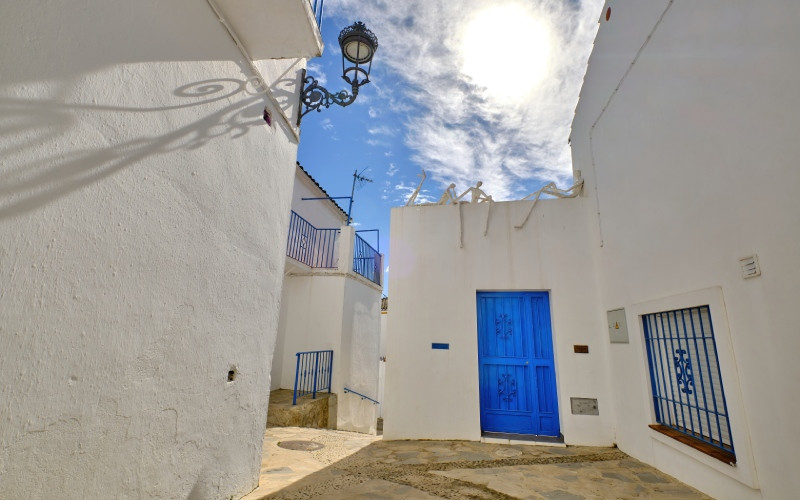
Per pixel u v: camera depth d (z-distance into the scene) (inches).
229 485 104.9
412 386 205.0
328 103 147.9
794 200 91.5
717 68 117.3
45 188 55.5
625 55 176.1
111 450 67.0
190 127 88.6
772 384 97.9
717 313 116.3
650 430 153.9
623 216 177.0
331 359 335.3
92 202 63.2
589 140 217.0
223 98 101.4
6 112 50.4
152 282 76.8
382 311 634.2
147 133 75.5
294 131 146.6
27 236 52.9
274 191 131.5
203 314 93.7
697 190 127.0
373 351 430.6
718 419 121.3
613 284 186.2
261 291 122.7
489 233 219.9
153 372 77.3
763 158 100.4
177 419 84.5
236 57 107.1
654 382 156.6
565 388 193.2
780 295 95.5
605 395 189.3
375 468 151.9
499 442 190.4
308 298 354.6
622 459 164.1
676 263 138.3
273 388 326.3
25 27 53.0
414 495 123.3
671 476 140.7
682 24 134.5
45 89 55.7
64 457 58.1
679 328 141.2
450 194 231.8
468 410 198.7
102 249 65.1
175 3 82.9
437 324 211.2
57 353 57.1
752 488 102.7
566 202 218.7
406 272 220.5
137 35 72.7
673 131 139.9
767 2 98.6
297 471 143.7
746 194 106.2
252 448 117.4
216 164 98.7
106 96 66.1
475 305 211.5
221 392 101.4
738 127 108.8
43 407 54.9
